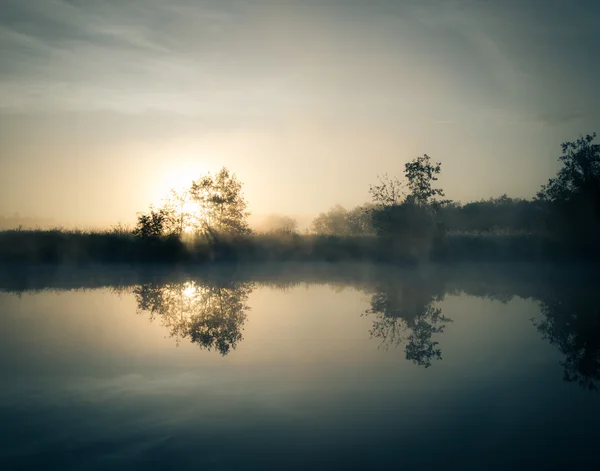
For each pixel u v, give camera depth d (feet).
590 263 114.11
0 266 107.14
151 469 18.29
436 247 121.39
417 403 25.38
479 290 72.90
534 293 69.87
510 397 26.37
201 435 21.31
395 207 122.83
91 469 18.30
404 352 36.09
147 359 34.01
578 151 122.01
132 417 23.35
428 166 121.29
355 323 47.26
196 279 88.02
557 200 122.42
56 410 24.27
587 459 19.19
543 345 38.63
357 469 18.30
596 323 48.08
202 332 43.21
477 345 38.55
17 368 31.71
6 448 19.97
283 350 36.60
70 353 35.70
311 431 21.79
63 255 113.19
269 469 18.31
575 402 25.70
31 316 51.21
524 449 20.07
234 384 28.40
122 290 72.49
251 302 60.90
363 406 24.90
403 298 64.54
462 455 19.51
